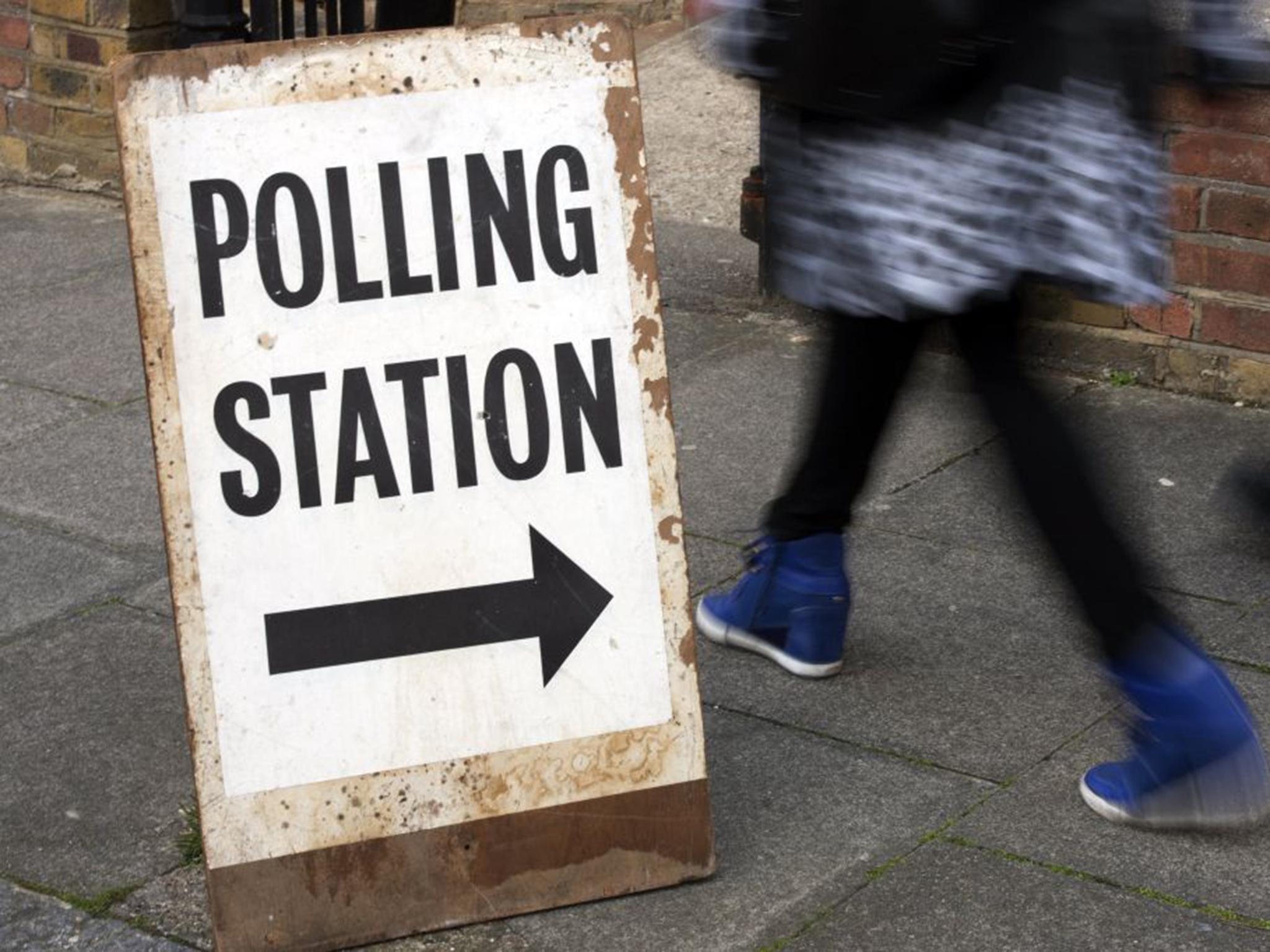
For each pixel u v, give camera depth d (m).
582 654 2.74
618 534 2.75
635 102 2.71
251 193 2.62
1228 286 4.66
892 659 3.52
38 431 4.74
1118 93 2.77
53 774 3.19
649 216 2.72
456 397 2.69
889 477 4.32
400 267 2.66
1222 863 2.85
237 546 2.64
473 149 2.68
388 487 2.68
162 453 2.61
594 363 2.72
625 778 2.77
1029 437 2.80
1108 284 2.81
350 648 2.67
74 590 3.89
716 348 5.21
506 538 2.71
